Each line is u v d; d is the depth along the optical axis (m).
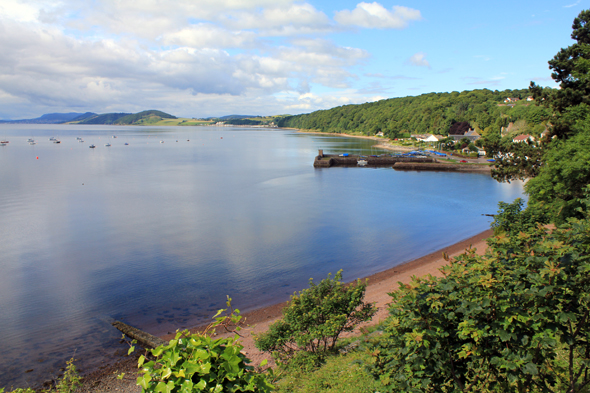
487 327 5.41
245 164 114.69
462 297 5.77
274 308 23.45
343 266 31.22
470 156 122.50
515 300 5.56
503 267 5.81
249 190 69.94
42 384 16.39
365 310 13.24
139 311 23.53
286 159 130.12
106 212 51.19
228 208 54.31
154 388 4.02
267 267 31.06
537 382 5.71
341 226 44.47
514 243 6.63
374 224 45.50
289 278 28.70
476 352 5.57
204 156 138.12
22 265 31.70
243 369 4.25
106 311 23.55
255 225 44.78
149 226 44.16
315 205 57.03
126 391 15.60
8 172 89.62
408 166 108.00
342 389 8.99
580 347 5.85
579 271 5.16
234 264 31.73
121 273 29.89
